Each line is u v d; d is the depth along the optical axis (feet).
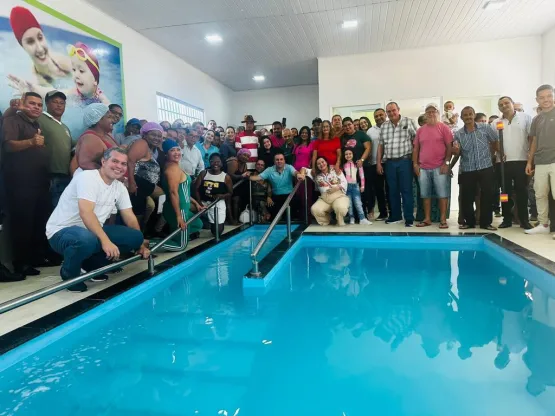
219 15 16.89
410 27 19.03
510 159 13.71
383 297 8.29
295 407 4.52
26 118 10.96
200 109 26.00
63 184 12.42
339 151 16.55
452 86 22.13
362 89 23.27
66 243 8.70
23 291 9.12
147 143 12.83
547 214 12.82
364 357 5.68
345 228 15.65
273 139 19.75
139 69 18.71
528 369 5.19
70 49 14.12
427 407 4.42
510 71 21.31
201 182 15.75
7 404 4.86
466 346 5.92
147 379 5.32
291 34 19.54
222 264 11.77
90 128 11.88
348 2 16.03
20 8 12.02
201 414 4.47
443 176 14.37
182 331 6.90
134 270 10.55
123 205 9.74
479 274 9.78
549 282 8.51
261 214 18.81
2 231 10.76
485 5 16.74
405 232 13.99
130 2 15.19
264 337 6.51
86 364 5.86
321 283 9.45
